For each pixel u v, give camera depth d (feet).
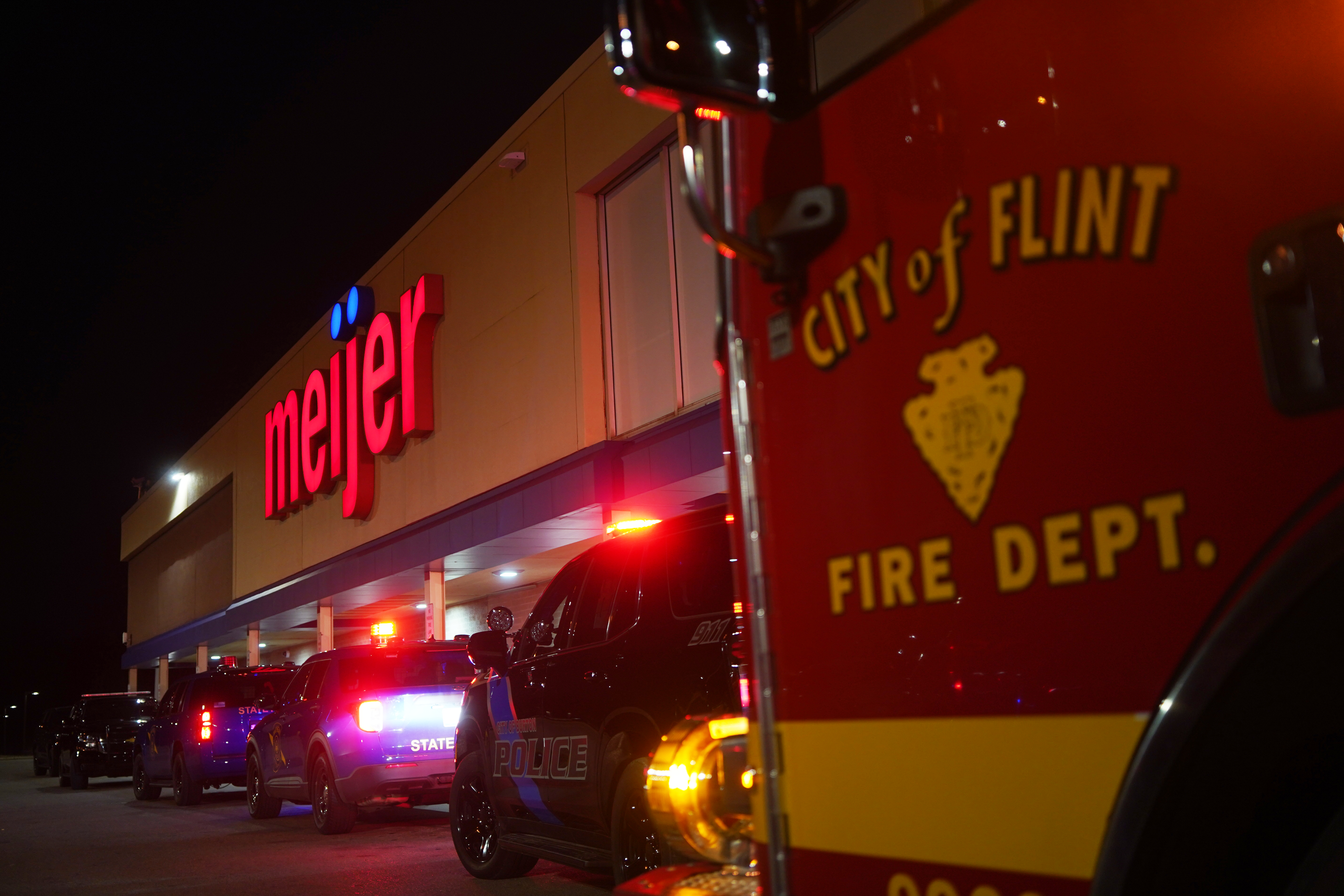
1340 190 4.68
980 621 5.74
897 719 6.13
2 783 79.56
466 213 59.52
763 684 6.93
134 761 60.75
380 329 67.92
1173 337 5.11
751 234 7.07
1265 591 4.67
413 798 33.19
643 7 6.57
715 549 17.12
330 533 77.66
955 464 5.92
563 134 50.24
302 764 36.65
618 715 17.80
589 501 45.96
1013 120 5.84
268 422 90.22
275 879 26.63
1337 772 5.29
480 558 60.90
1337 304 4.60
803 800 6.66
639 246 46.57
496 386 55.42
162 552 143.74
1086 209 5.49
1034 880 5.44
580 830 19.67
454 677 34.86
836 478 6.56
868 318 6.44
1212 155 5.09
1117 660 5.18
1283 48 4.93
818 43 7.00
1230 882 5.38
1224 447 4.90
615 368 47.65
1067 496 5.42
